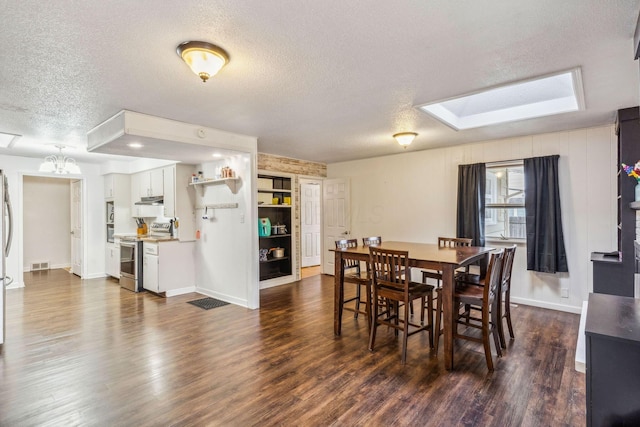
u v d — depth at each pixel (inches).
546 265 163.5
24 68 89.0
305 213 298.8
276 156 231.5
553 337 131.2
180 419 81.0
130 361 112.1
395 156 226.8
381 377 101.0
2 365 109.4
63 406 86.5
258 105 122.3
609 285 125.9
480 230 184.2
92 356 116.0
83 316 160.6
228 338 132.4
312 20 68.3
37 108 122.2
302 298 194.7
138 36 73.8
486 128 157.2
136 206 251.6
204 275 205.6
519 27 71.6
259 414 82.9
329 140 182.9
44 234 296.4
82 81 98.1
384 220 233.0
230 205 183.2
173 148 157.5
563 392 92.0
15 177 220.4
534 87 131.1
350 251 135.5
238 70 92.4
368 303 137.1
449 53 83.5
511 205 179.8
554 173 162.2
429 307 125.9
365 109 128.0
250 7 63.4
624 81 100.8
